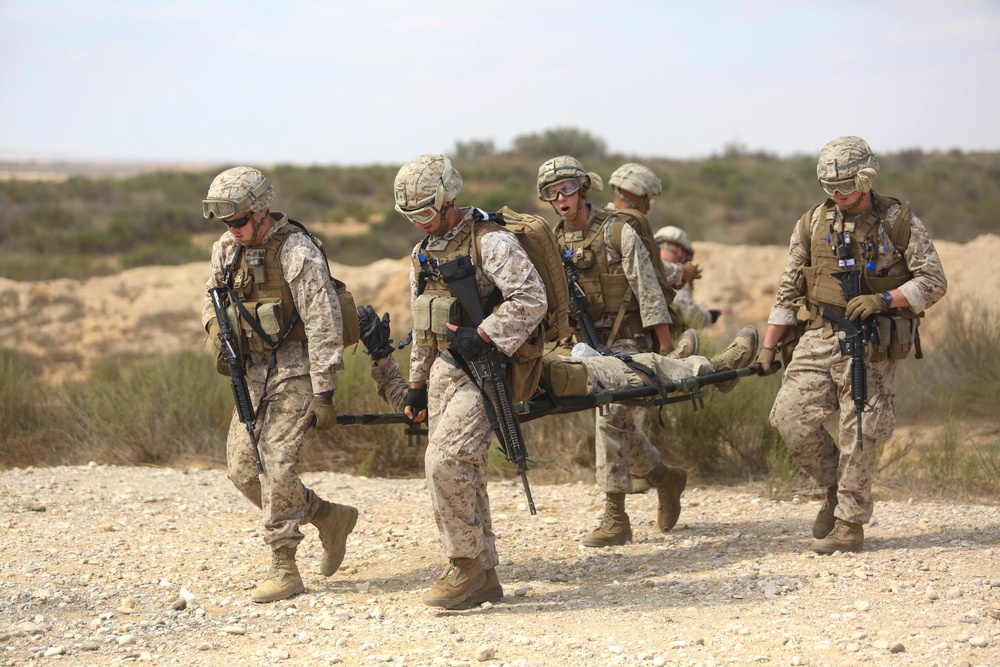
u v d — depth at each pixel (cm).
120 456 1377
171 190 7044
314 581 827
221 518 1036
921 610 680
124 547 917
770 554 856
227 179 720
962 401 1521
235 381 752
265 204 732
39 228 5625
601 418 897
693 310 1416
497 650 635
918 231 786
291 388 752
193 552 905
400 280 2959
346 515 821
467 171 7662
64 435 1441
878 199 796
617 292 882
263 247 744
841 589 738
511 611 730
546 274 712
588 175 891
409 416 749
